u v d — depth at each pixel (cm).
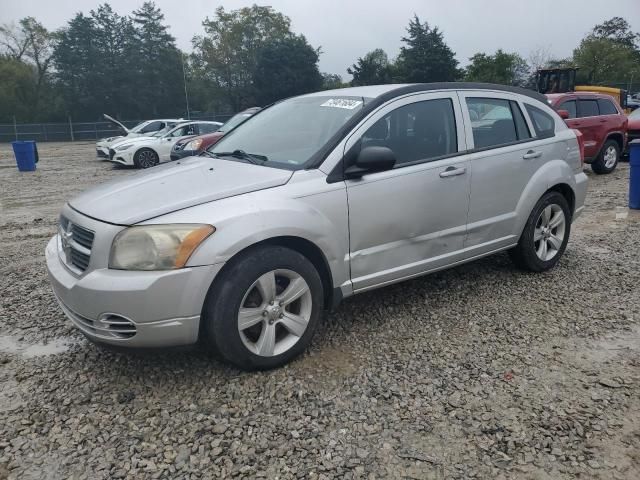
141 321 297
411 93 411
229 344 319
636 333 389
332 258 356
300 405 305
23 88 6216
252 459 263
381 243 385
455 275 513
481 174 438
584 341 378
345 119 385
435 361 352
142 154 1722
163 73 6600
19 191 1199
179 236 301
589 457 262
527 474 252
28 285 517
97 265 306
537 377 332
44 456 267
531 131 493
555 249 521
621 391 315
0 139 4809
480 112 455
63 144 4397
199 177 361
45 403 312
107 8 6456
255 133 438
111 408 305
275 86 6356
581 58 6275
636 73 6162
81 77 6303
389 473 253
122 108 6519
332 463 260
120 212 314
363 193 368
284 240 339
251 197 329
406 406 304
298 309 350
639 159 784
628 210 809
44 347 383
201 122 1820
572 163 527
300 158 371
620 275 511
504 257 566
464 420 290
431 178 404
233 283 313
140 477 253
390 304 445
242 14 7019
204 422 291
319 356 360
